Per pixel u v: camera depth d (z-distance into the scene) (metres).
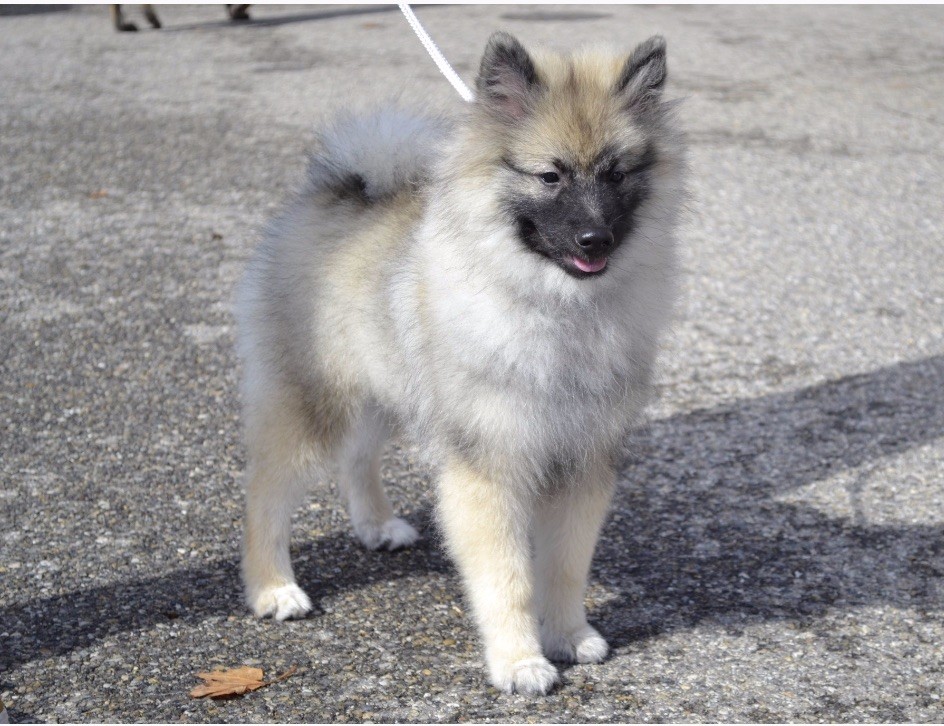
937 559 3.73
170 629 3.33
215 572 3.67
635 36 13.27
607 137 2.99
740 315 6.05
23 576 3.57
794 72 11.84
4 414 4.80
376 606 3.54
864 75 11.70
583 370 3.08
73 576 3.59
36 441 4.57
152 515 4.01
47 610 3.39
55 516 3.97
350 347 3.49
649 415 4.92
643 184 3.09
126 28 14.70
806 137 9.56
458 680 3.11
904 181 8.43
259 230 4.00
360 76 11.52
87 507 4.04
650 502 4.19
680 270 3.37
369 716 2.92
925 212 7.76
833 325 5.91
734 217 7.66
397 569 3.80
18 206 7.80
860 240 7.23
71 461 4.41
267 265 3.72
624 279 3.09
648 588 3.61
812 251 7.04
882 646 3.24
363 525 3.95
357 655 3.23
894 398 5.06
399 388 3.40
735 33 13.93
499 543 3.11
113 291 6.30
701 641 3.30
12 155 9.06
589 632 3.26
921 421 4.82
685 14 15.29
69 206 7.82
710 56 12.56
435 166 3.19
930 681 3.06
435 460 3.22
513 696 3.03
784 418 4.88
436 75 11.39
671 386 5.21
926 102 10.62
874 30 14.15
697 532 3.96
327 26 14.69
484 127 3.06
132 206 7.82
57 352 5.48
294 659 3.20
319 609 3.51
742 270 6.72
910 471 4.38
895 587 3.57
